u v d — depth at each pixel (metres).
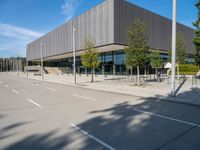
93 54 26.45
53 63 80.19
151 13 42.78
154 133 6.04
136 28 20.33
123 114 8.45
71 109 9.48
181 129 6.43
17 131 6.27
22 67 108.88
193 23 20.75
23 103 11.18
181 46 28.19
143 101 11.79
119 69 43.97
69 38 50.22
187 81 24.97
